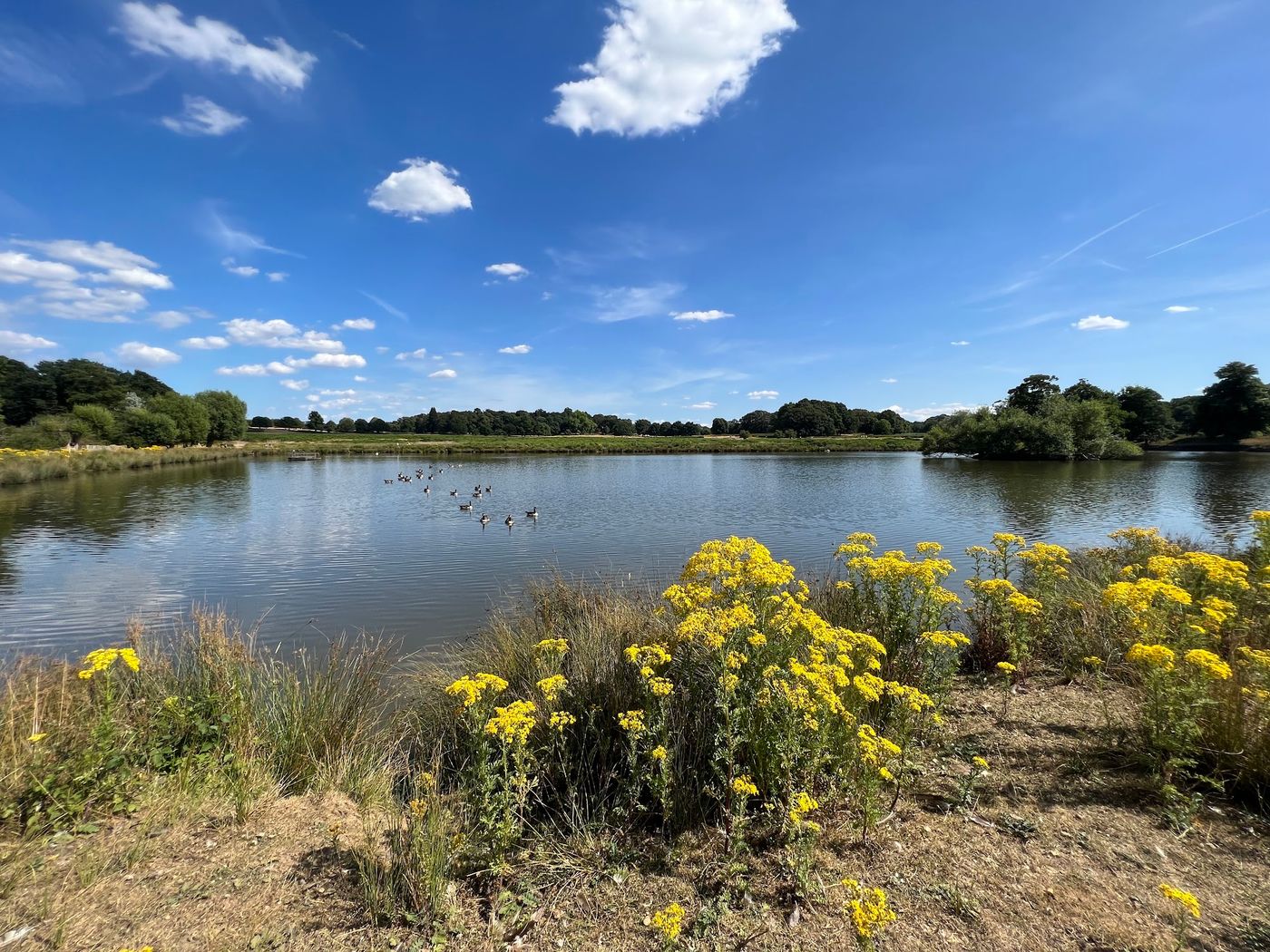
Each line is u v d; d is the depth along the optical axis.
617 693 4.49
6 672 5.02
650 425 147.25
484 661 6.50
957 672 6.04
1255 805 3.47
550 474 46.31
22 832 3.41
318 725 4.84
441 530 20.53
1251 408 67.75
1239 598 5.53
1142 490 30.81
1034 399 72.69
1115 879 2.93
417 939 2.72
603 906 2.93
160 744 4.25
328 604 11.63
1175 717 3.69
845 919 2.74
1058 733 4.45
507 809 3.18
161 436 60.09
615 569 14.36
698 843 3.37
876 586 5.75
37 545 17.66
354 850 3.40
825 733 3.34
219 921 2.79
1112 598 4.53
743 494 31.66
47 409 83.56
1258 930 2.55
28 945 2.61
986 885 2.92
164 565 15.17
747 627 3.72
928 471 46.59
